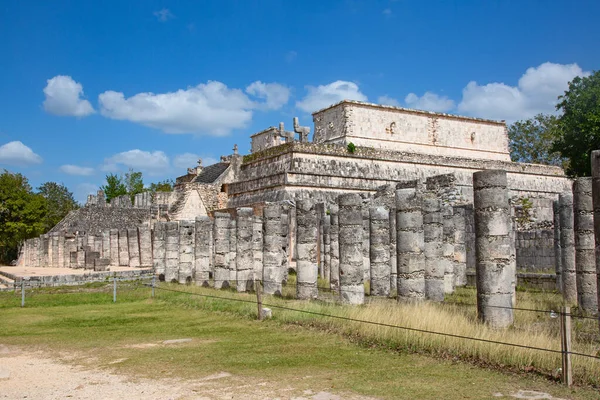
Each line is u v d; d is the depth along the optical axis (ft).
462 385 29.53
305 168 139.13
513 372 31.94
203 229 96.94
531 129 234.38
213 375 32.89
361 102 159.84
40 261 162.81
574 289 62.13
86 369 35.37
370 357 36.81
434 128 170.71
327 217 102.63
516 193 162.09
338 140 159.33
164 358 37.96
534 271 88.43
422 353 37.32
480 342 36.22
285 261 97.50
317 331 46.80
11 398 29.01
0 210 178.60
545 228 97.14
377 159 148.36
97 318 59.57
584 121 148.36
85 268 131.64
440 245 67.67
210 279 105.40
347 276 63.05
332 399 27.45
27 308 70.23
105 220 182.70
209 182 169.48
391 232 85.05
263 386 30.14
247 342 43.19
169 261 104.68
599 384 29.07
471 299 66.23
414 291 60.54
